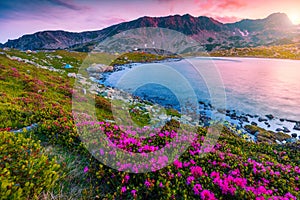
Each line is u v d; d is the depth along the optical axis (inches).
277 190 238.8
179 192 201.2
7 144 201.5
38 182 169.5
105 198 186.5
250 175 258.8
